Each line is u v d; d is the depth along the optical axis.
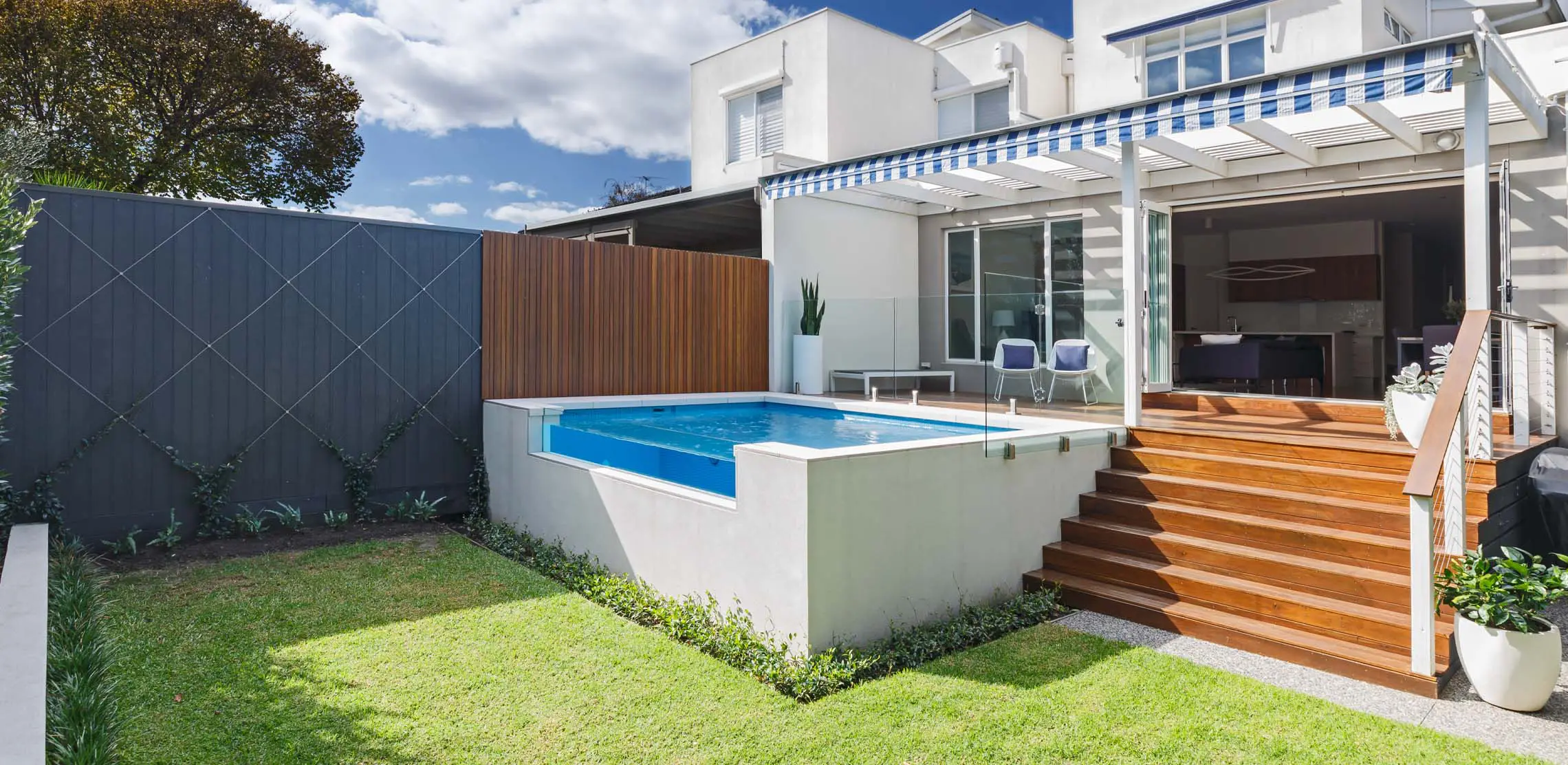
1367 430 7.57
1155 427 7.70
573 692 4.48
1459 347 5.24
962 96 15.50
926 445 5.65
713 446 6.64
